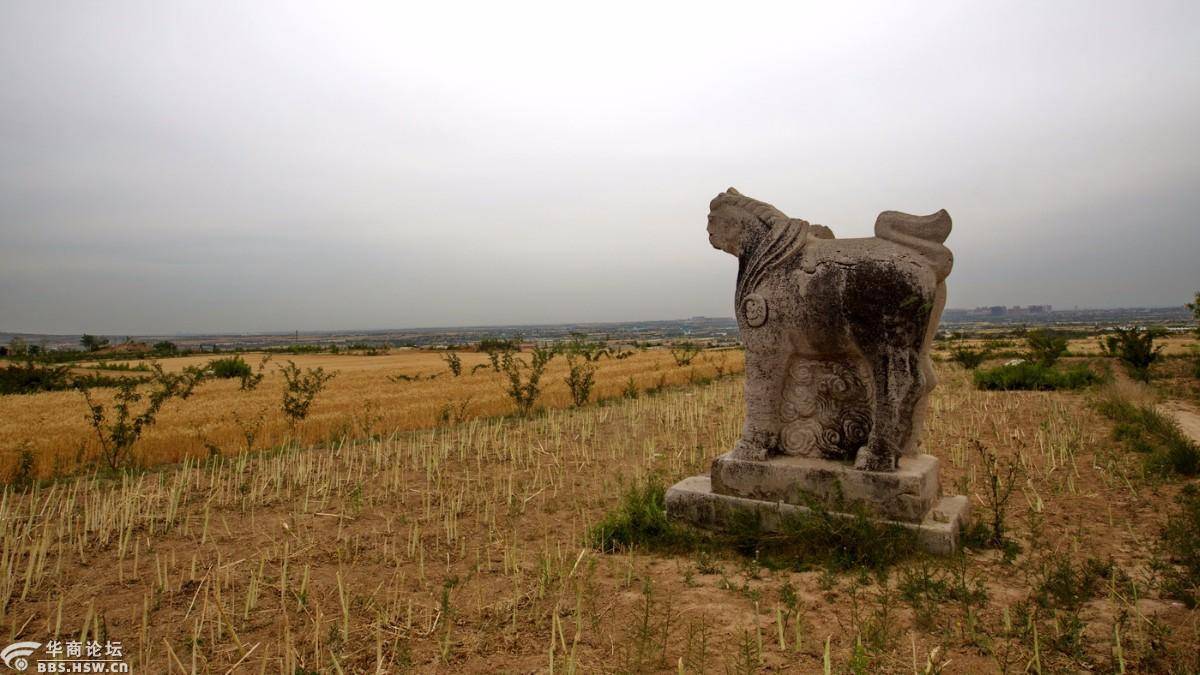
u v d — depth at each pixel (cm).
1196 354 2739
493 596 516
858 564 552
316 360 5319
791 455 679
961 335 4116
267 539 686
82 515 780
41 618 493
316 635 412
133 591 544
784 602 484
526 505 816
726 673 385
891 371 609
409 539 677
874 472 606
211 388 2561
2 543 659
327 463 1084
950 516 596
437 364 4553
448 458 1134
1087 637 410
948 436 1205
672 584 529
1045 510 714
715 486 673
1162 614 438
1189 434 1098
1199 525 557
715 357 3691
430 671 402
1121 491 773
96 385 2945
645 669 389
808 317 643
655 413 1616
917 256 618
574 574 554
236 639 419
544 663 409
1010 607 460
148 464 1145
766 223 678
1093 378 1983
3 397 2269
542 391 2066
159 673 409
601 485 913
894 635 422
